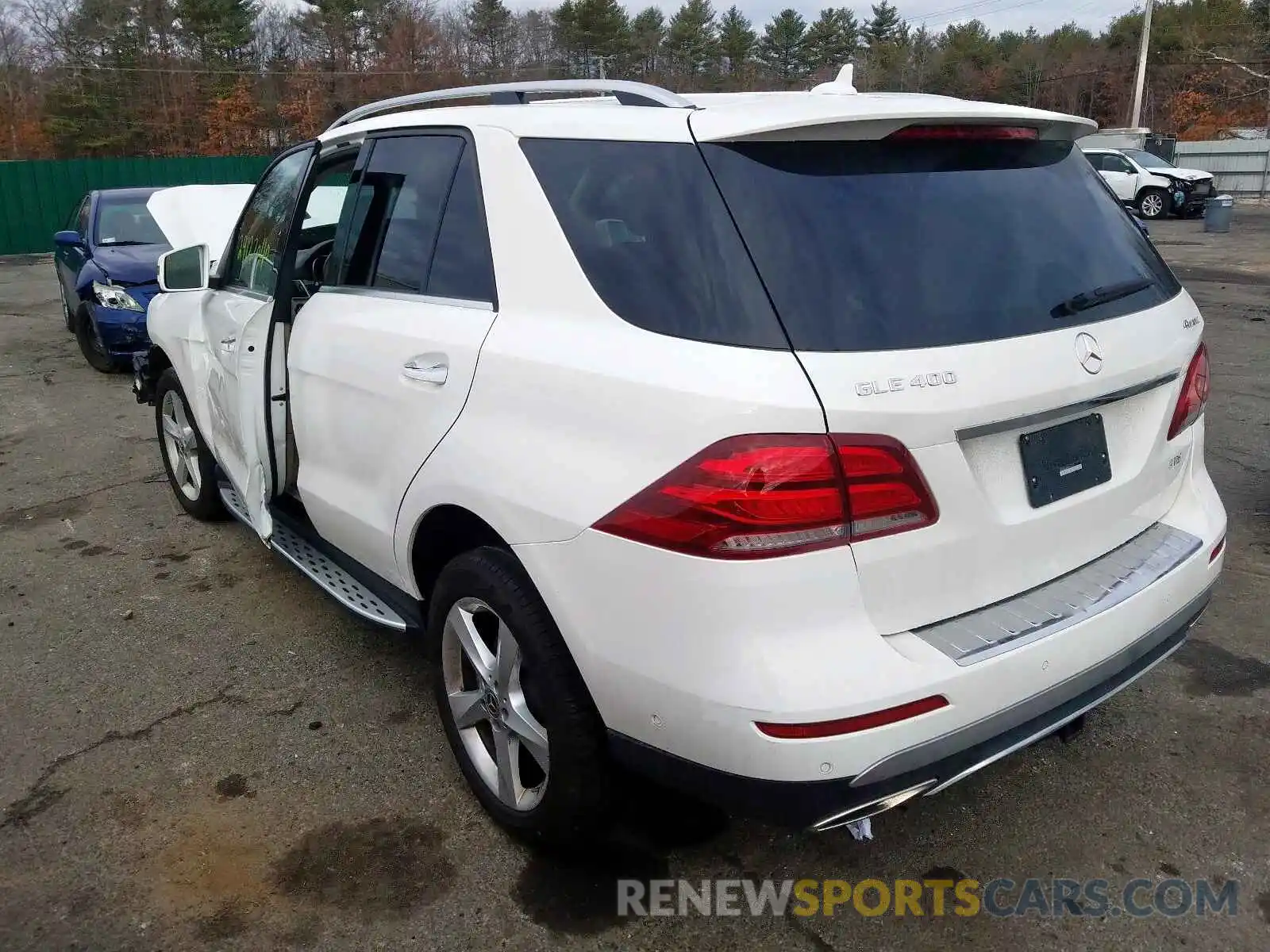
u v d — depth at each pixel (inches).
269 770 123.1
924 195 92.1
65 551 193.3
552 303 96.4
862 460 78.7
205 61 1990.7
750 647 79.0
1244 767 121.6
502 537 95.9
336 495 129.1
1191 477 112.4
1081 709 93.3
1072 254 98.7
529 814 104.0
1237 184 1267.2
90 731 131.9
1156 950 95.2
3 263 813.9
